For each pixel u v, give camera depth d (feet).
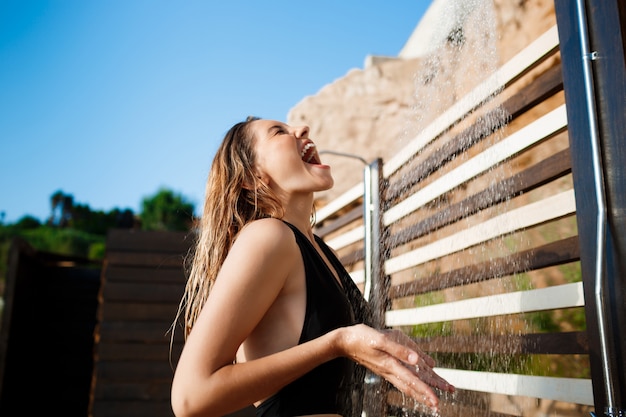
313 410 4.79
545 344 6.90
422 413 8.65
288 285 5.00
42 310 31.89
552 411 9.29
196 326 4.56
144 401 21.17
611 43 5.22
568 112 5.67
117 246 22.38
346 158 31.17
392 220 11.42
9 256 25.80
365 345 4.34
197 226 7.01
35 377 31.04
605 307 5.04
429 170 10.10
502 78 7.76
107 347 21.52
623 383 4.82
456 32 10.59
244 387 4.36
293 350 4.50
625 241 4.95
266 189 5.63
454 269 9.07
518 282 8.75
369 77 32.35
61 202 108.47
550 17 15.90
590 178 5.34
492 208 8.33
